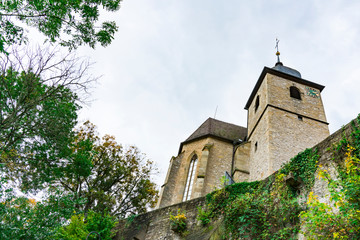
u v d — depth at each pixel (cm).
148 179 2883
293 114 2420
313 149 1041
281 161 2047
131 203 2789
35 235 983
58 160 1438
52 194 1165
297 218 950
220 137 2928
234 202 1216
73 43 1008
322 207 734
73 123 1356
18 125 1127
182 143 3161
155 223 1684
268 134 2214
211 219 1370
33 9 884
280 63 3094
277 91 2594
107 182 2698
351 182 716
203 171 2591
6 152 1183
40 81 1138
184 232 1462
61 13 916
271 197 1092
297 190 1034
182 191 2706
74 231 1467
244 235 1075
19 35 890
